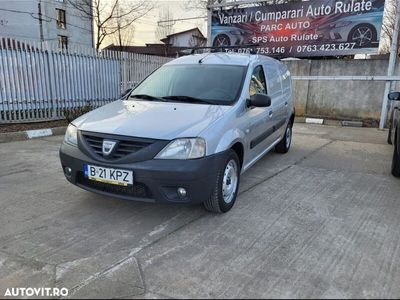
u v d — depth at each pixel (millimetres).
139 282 2568
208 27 12422
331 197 4398
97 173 3395
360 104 10766
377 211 3973
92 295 2420
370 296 2447
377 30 9820
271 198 4309
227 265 2803
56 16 37000
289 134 6910
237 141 3859
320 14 10484
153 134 3281
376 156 6676
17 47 8500
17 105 8688
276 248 3082
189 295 2432
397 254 3021
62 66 9656
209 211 3814
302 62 11430
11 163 5703
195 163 3225
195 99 4148
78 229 3410
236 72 4551
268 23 11336
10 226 3457
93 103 10727
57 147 6938
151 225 3512
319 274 2695
